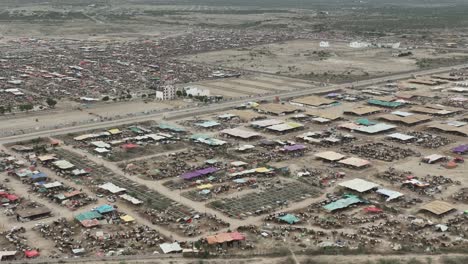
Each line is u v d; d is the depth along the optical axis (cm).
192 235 14275
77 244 13688
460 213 15512
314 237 14025
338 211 15775
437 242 13650
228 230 14538
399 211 15762
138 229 14600
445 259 12369
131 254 13088
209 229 14650
